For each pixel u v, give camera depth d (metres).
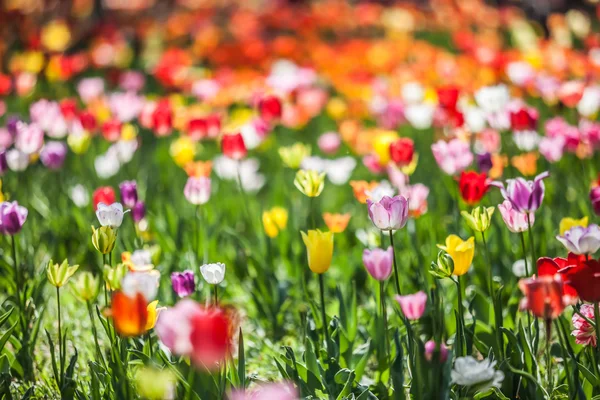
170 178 7.32
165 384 2.89
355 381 3.76
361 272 5.54
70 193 6.88
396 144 4.96
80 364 4.35
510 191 3.70
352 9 16.75
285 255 5.68
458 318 3.56
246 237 6.39
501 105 6.30
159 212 6.10
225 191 6.94
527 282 3.11
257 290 5.15
